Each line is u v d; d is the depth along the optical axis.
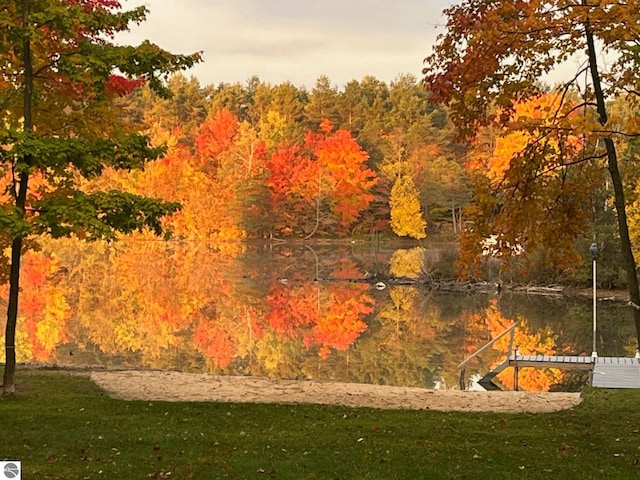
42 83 13.06
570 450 9.89
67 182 13.34
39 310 30.62
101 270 48.47
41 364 17.89
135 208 12.30
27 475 8.08
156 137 83.94
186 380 16.03
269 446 9.72
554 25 9.47
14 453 9.03
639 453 9.76
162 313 30.97
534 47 9.74
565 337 26.80
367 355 23.19
